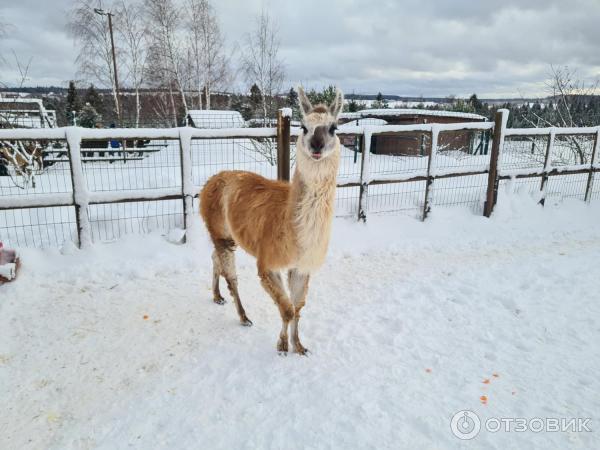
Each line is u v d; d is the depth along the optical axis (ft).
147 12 63.62
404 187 24.16
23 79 30.19
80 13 63.41
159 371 10.17
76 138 15.02
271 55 55.31
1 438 8.07
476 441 7.89
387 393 9.23
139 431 8.25
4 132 14.19
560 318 12.70
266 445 7.80
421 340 11.49
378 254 18.22
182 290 14.52
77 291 13.98
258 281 15.57
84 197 15.55
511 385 9.59
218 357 10.76
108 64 65.57
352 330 11.99
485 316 12.84
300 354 10.84
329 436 7.99
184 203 17.08
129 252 16.29
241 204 11.55
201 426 8.35
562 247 19.57
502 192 23.54
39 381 9.70
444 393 9.28
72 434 8.21
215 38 66.13
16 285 13.74
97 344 11.21
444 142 49.90
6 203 14.70
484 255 18.34
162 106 81.76
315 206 9.34
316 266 10.06
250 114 67.36
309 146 8.80
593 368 10.25
